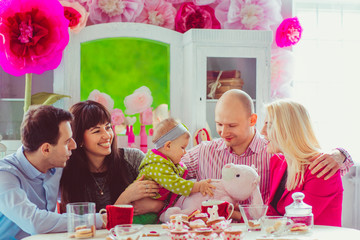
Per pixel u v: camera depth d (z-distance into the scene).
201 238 1.50
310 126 2.12
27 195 2.00
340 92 4.12
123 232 1.50
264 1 3.90
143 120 3.58
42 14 2.66
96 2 3.59
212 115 3.48
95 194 2.30
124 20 3.65
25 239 1.67
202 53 3.45
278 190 2.15
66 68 3.35
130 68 3.62
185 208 2.12
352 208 3.91
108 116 2.32
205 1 3.78
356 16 4.12
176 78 3.61
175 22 3.73
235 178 2.04
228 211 1.81
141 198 2.19
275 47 3.95
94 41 3.49
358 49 4.12
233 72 3.50
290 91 3.97
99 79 3.57
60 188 2.28
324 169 1.98
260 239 1.51
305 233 1.65
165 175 2.16
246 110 2.36
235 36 3.48
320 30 4.11
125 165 2.43
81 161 2.28
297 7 4.10
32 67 2.69
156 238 1.60
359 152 4.09
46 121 1.95
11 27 2.62
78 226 1.66
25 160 2.00
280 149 2.09
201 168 2.48
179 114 3.63
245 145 2.41
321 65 4.11
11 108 3.34
